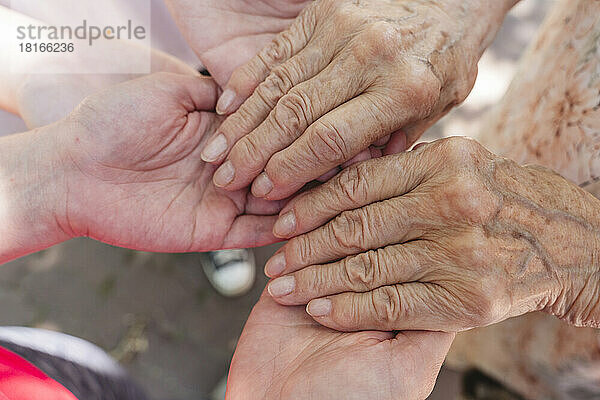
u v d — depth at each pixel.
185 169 0.36
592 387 0.36
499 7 0.35
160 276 0.68
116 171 0.35
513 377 0.40
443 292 0.30
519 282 0.29
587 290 0.31
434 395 0.46
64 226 0.35
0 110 0.47
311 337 0.32
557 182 0.31
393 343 0.30
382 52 0.32
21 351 0.31
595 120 0.32
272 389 0.30
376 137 0.32
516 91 0.38
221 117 0.38
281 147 0.33
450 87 0.34
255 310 0.34
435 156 0.31
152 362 0.62
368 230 0.31
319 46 0.34
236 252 0.66
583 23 0.33
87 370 0.33
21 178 0.34
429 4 0.34
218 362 0.62
